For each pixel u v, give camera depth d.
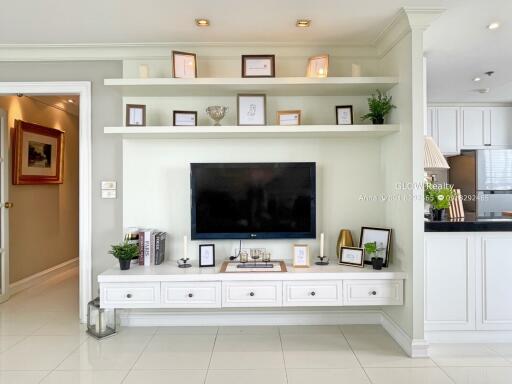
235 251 3.30
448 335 2.87
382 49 3.13
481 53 3.36
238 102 3.11
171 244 3.29
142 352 2.76
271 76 3.03
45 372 2.46
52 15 2.62
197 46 3.17
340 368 2.51
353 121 3.27
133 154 3.27
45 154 4.97
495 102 5.22
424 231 2.80
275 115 3.28
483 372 2.44
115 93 3.31
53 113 5.24
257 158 3.29
